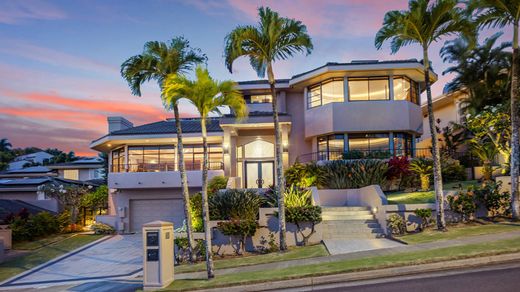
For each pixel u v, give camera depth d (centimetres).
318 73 2630
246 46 1480
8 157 6694
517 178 1487
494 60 2323
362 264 1040
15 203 2836
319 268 1068
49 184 2844
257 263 1327
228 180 2312
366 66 2561
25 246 2258
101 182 3962
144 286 1084
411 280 891
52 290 1392
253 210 1723
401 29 1452
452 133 2761
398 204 1641
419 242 1294
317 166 2284
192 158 2944
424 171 2116
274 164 2803
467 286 796
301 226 1588
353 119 2605
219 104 1359
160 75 1572
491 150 2083
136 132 2800
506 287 764
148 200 2778
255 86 2897
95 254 2031
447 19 1415
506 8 1446
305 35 1470
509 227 1362
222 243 1597
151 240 1098
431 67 2756
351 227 1647
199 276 1228
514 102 1498
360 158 2492
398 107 2606
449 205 1545
